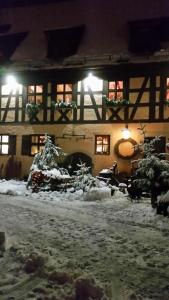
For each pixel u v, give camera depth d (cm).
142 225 896
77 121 1995
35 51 2172
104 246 691
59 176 1541
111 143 1930
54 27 2228
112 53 1978
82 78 2000
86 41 2091
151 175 1068
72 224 888
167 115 1848
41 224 878
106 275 529
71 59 2025
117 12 2161
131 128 1895
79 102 2000
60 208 1139
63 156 2006
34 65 2083
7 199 1313
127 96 1917
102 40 2067
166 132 1842
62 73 2031
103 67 1931
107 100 1905
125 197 1396
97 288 450
